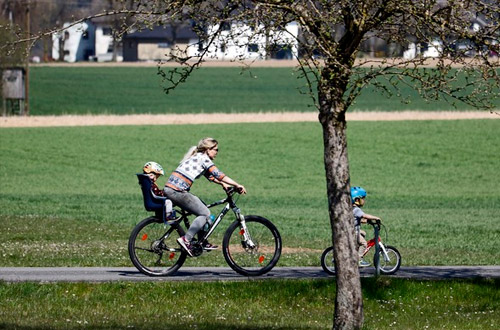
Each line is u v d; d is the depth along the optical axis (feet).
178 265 150.41
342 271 116.16
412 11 108.58
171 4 111.14
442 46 111.65
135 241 148.97
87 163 541.34
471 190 461.78
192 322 121.19
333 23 111.45
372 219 157.17
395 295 143.54
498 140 619.67
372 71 110.52
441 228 312.50
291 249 231.09
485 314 134.62
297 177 501.97
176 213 150.41
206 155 147.84
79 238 249.75
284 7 108.68
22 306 128.57
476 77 112.27
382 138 626.64
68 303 131.44
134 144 607.37
